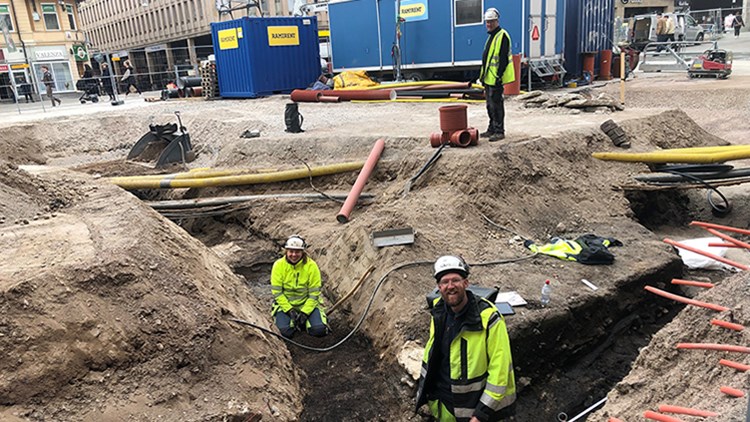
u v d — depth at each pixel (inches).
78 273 177.6
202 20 1305.4
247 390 182.7
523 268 270.4
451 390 165.0
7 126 622.5
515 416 213.6
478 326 159.2
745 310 173.0
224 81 864.3
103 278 180.5
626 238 309.7
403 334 229.9
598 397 223.8
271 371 200.7
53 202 252.4
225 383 181.0
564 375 235.0
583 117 469.4
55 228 217.8
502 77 355.3
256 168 424.2
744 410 122.0
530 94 576.4
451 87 650.2
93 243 199.8
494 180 325.1
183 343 181.6
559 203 339.0
